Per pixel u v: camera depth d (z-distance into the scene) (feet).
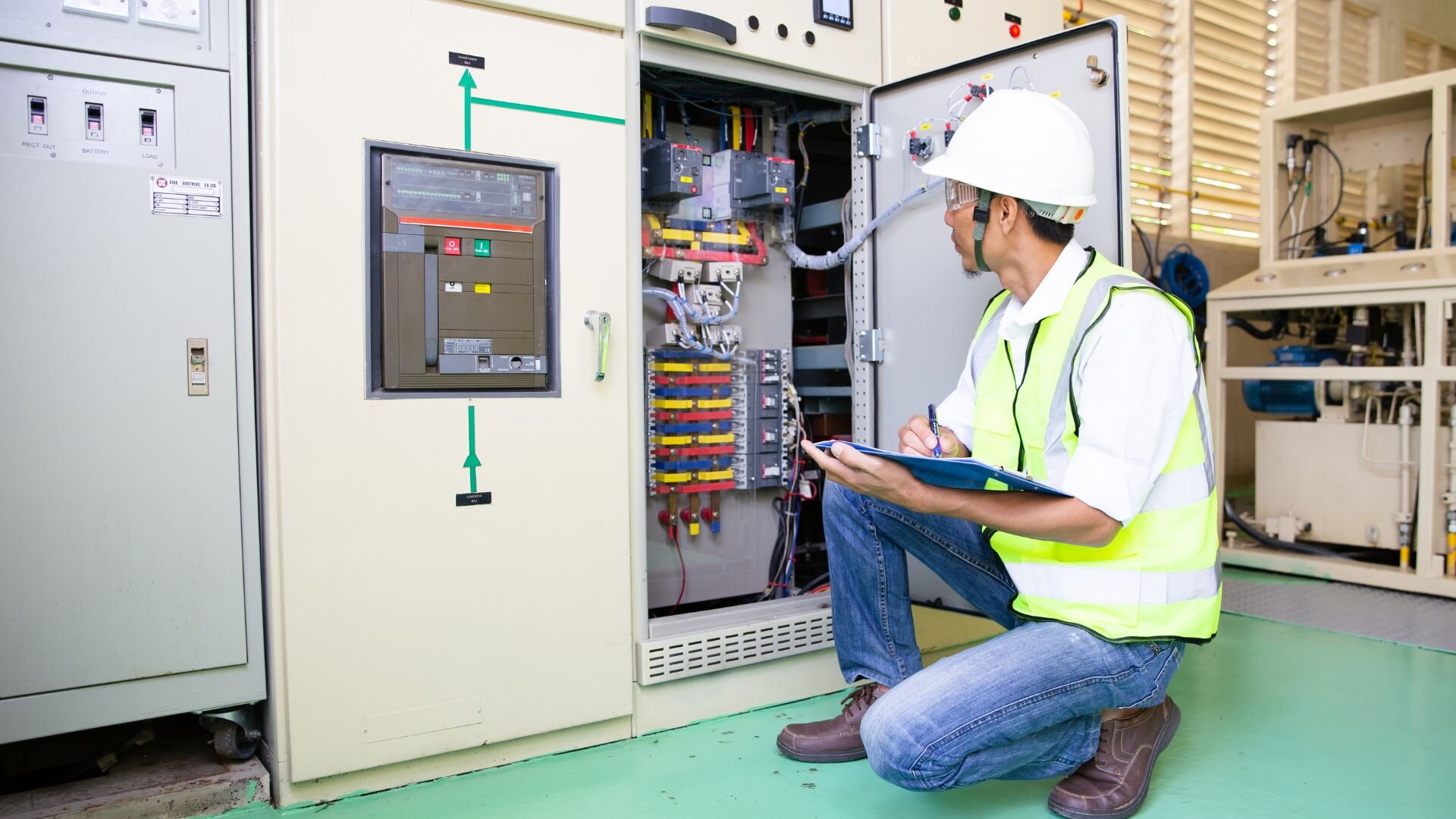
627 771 5.93
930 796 5.55
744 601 8.66
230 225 5.30
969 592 6.06
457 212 5.76
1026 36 8.67
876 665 6.04
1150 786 5.64
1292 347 11.47
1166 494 4.91
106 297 5.01
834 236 9.12
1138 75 15.35
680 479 7.84
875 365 7.88
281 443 5.23
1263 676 7.73
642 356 6.59
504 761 6.03
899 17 7.75
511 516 5.96
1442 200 10.88
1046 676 4.69
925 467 4.45
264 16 5.18
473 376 5.85
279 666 5.29
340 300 5.39
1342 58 18.65
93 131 4.97
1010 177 4.95
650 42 6.52
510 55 5.91
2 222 4.76
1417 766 5.92
